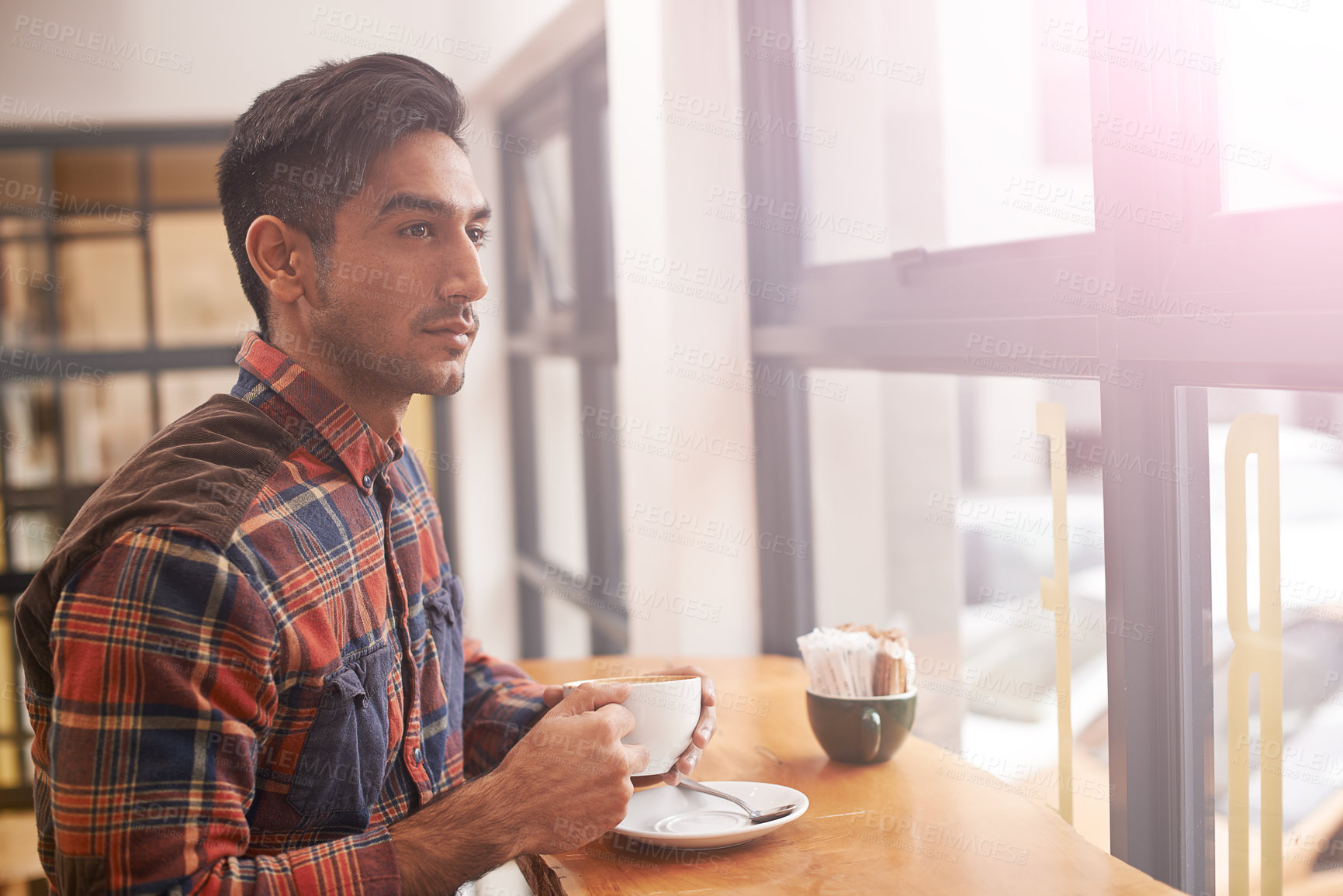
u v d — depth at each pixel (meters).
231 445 0.91
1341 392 0.88
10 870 3.13
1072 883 0.89
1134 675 1.08
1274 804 0.98
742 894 0.88
